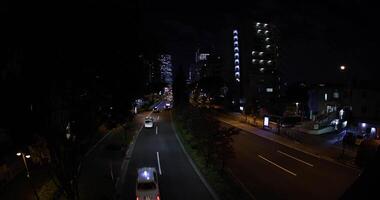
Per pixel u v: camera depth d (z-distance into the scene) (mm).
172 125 52281
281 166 25703
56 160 12219
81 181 20953
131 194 18906
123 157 28625
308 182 21422
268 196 18578
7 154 22453
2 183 19500
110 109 21016
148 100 96688
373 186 4395
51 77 11805
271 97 78125
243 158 28500
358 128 38750
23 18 10922
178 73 66438
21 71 11852
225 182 20406
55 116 12312
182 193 19250
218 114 69750
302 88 64500
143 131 45906
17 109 12570
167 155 29781
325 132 41125
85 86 13828
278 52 82562
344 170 24406
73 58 12133
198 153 28109
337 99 49344
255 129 46875
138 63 20016
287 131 43406
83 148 13531
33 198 17484
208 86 92562
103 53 14430
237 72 86188
